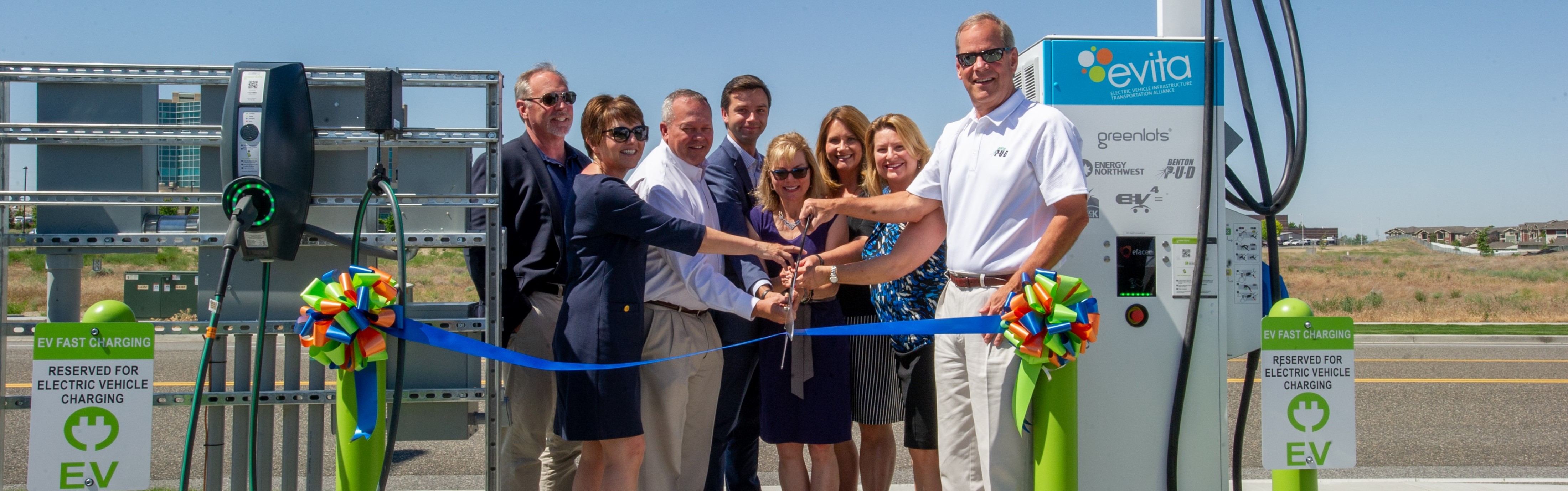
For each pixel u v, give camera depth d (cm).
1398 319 1550
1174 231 290
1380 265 3891
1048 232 248
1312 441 281
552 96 329
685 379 289
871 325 257
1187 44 291
